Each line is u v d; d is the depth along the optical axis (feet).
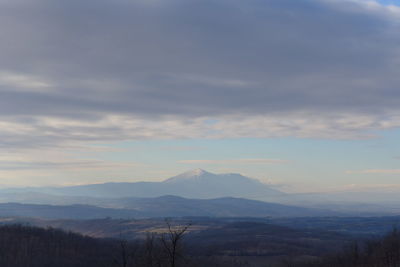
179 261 254.27
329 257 545.03
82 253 494.59
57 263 465.88
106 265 392.68
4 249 483.92
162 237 264.93
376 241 527.81
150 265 267.39
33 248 501.97
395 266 428.15
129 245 349.20
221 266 525.34
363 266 462.60
